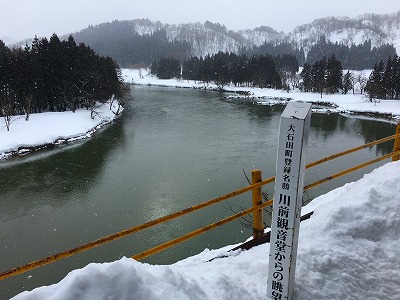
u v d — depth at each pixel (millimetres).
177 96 73312
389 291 3193
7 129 34625
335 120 48438
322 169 25250
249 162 26594
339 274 3268
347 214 4145
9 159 29203
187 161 27344
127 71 164250
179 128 39562
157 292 2480
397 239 3852
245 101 66188
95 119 43594
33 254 15578
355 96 75312
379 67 73875
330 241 3689
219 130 38312
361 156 29016
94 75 52219
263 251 3744
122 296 2363
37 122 38500
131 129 39781
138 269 2605
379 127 42938
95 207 19891
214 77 106875
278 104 62156
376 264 3477
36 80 46000
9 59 46750
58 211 19547
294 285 3039
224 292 2850
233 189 21516
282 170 2629
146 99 66625
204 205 3252
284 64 120875
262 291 3002
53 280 13984
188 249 15500
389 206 4227
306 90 87312
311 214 4793
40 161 28578
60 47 52219
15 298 2320
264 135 35688
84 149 31906
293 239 2699
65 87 49094
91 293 2334
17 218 18797
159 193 21453
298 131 2525
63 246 16109
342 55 167375
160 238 16500
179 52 198500
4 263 14953
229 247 4281
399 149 6098
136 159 28375
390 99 69875
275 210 2713
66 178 24547
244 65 102562
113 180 23891
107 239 2801
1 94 41781
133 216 18750
